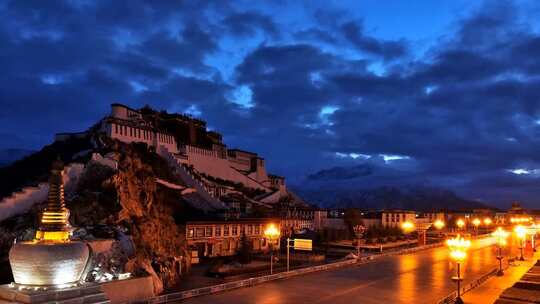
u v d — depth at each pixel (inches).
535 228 5349.4
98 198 2466.8
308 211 5310.0
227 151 5743.1
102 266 1941.4
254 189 5664.4
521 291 2018.9
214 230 3356.3
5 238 2150.6
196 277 2578.7
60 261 1412.4
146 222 2492.6
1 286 1439.5
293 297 1865.2
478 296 1953.7
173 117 5300.2
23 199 2549.2
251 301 1774.1
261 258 3341.5
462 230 6338.6
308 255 3535.9
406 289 2080.5
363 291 2022.6
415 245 4640.8
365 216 5979.3
